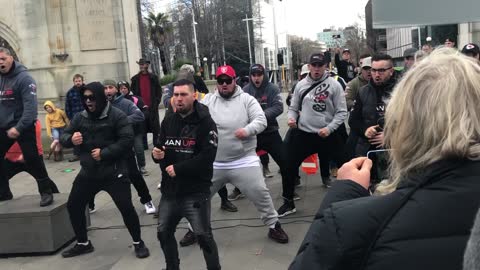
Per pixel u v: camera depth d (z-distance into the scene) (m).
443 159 1.25
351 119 5.03
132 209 4.79
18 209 5.06
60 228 5.16
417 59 1.49
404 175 1.33
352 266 1.26
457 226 1.17
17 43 12.83
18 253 5.03
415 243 1.19
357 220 1.26
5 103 5.14
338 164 5.73
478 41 11.69
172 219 3.94
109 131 4.68
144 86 10.50
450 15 3.96
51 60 12.23
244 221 5.74
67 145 4.75
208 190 3.95
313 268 1.31
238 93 4.89
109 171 4.68
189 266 4.53
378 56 4.78
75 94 9.26
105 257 4.90
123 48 12.79
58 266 4.74
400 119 1.33
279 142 5.80
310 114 5.56
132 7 13.65
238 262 4.54
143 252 4.83
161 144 3.95
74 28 12.23
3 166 5.48
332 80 5.57
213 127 3.88
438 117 1.25
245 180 4.79
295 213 5.87
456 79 1.27
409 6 4.00
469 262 0.94
